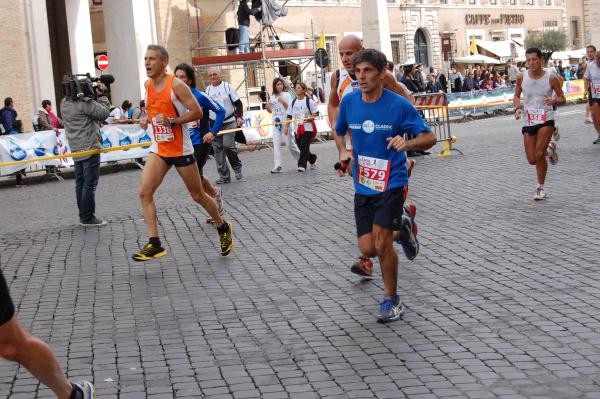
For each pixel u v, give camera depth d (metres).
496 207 13.08
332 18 51.19
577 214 12.06
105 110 13.70
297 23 48.97
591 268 9.12
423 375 6.36
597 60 20.22
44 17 28.77
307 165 21.67
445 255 10.13
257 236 12.07
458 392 6.00
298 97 20.22
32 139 23.50
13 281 10.16
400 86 8.95
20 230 14.03
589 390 5.90
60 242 12.57
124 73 33.03
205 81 36.94
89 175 13.76
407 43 56.91
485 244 10.61
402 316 7.86
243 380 6.47
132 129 25.42
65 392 5.37
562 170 16.50
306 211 13.94
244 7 36.09
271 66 35.34
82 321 8.30
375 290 8.84
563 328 7.23
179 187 18.53
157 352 7.24
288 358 6.92
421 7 58.00
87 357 7.19
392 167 7.69
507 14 66.25
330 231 12.12
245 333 7.64
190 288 9.36
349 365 6.68
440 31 60.00
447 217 12.54
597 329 7.16
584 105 41.44
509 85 47.25
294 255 10.72
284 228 12.56
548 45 63.88
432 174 17.45
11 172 23.00
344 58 9.41
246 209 14.50
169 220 13.88
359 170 7.79
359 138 7.75
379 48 40.44
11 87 27.83
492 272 9.23
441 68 59.91
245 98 39.41
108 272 10.36
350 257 10.41
